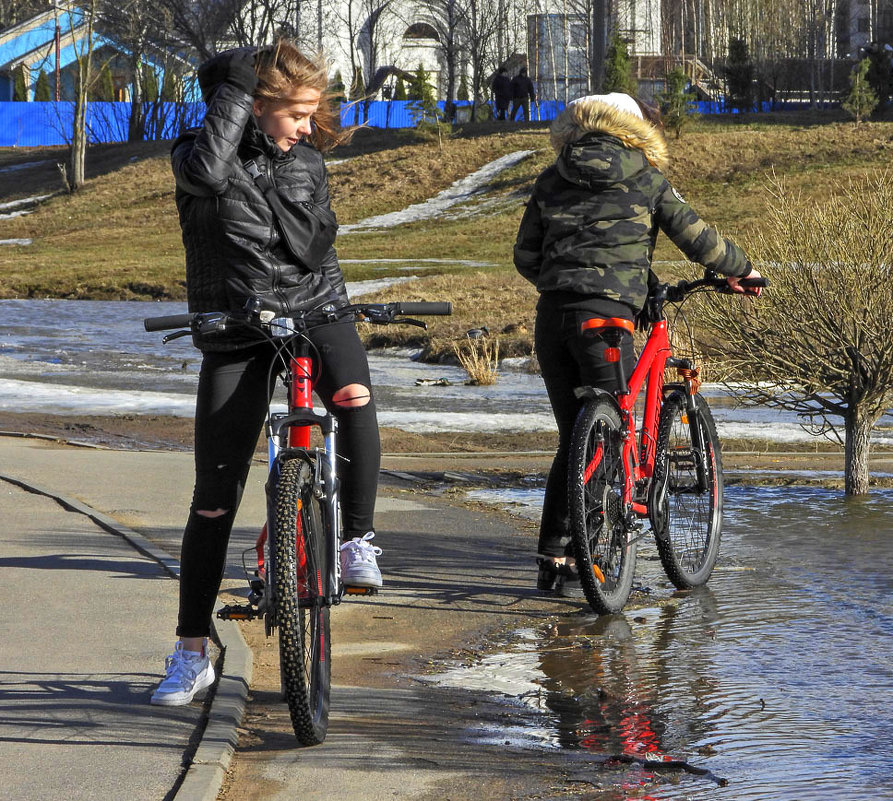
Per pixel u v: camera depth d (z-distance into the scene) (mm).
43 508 28641
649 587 22797
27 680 16391
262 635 19453
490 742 14734
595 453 20422
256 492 31625
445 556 25125
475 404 57594
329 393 15898
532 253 22109
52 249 182125
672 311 35750
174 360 78812
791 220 34125
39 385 62625
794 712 15555
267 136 15516
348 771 13797
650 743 14633
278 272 15602
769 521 28688
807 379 33500
